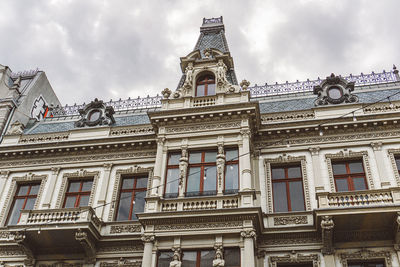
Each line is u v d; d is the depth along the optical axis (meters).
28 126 30.44
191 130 22.27
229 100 23.16
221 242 18.09
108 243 20.84
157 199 19.70
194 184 20.59
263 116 23.81
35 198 24.09
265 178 21.61
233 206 18.95
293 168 22.08
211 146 21.52
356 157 21.45
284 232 19.36
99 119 27.05
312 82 27.86
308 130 22.47
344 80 24.69
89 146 24.66
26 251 20.89
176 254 18.06
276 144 22.61
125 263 20.25
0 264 21.41
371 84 27.11
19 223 20.78
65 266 20.69
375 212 17.78
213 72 24.98
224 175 20.47
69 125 29.47
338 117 22.41
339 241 18.83
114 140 24.45
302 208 20.61
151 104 30.12
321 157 21.75
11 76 34.25
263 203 20.81
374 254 18.20
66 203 23.44
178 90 24.52
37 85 33.06
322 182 20.80
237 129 21.72
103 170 24.05
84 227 19.91
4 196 24.16
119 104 30.64
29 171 24.94
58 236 20.50
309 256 18.72
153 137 23.95
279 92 27.97
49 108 32.47
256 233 18.92
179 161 21.33
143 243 20.48
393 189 18.39
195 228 18.61
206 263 17.97
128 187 23.45
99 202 22.62
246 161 20.39
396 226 17.81
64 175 24.25
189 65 25.53
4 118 28.45
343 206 18.39
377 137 21.69
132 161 23.97
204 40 30.95
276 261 18.91
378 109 22.78
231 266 17.67
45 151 25.11
